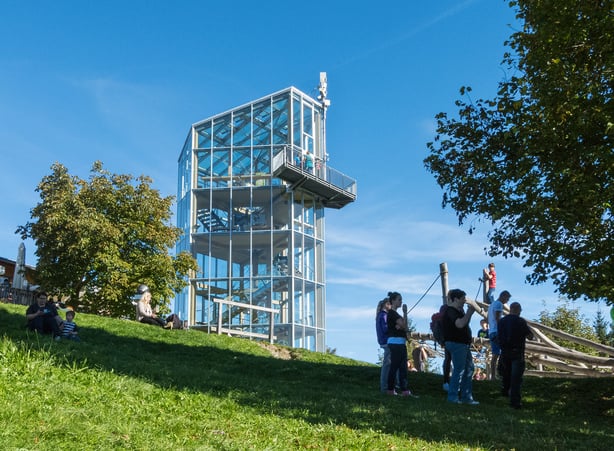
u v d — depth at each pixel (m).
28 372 7.50
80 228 34.44
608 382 14.18
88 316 21.94
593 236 14.63
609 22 13.97
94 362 10.05
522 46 16.05
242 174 48.88
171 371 11.33
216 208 48.62
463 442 8.24
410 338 22.58
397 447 7.43
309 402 10.22
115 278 34.28
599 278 14.52
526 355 21.41
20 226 36.00
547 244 15.23
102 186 36.47
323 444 7.20
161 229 37.81
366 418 9.27
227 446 6.29
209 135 50.44
